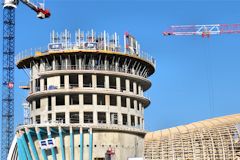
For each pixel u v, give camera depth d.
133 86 95.50
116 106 90.25
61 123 85.31
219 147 110.06
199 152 111.69
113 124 88.31
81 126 85.44
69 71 88.75
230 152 108.69
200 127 116.06
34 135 87.88
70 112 88.00
